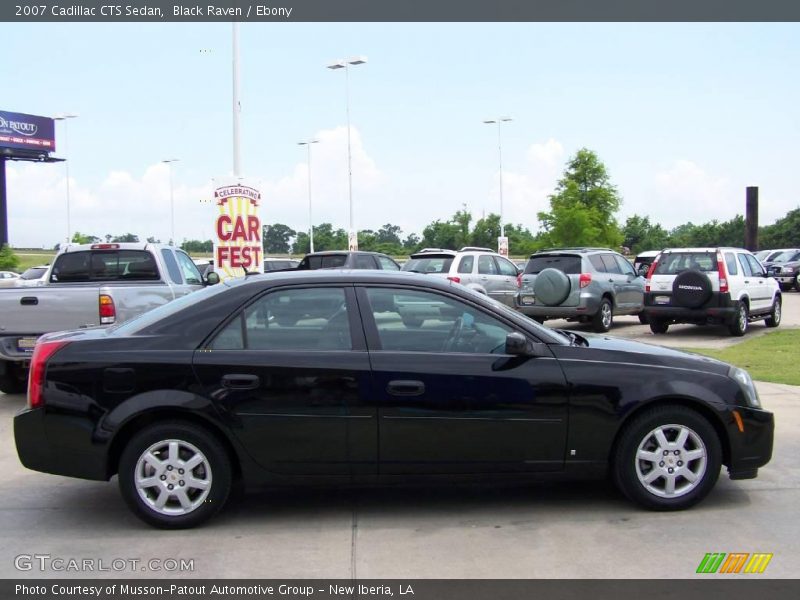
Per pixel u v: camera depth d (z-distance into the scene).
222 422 4.79
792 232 74.00
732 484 5.71
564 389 4.93
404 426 4.86
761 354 12.36
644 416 5.01
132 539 4.72
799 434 7.16
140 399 4.78
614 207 50.69
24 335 8.78
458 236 58.16
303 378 4.83
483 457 4.92
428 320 5.06
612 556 4.38
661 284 15.70
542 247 49.69
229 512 5.18
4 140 63.19
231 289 5.08
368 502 5.37
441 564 4.29
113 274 10.49
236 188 15.70
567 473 5.02
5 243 64.56
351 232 35.53
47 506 5.38
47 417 4.84
